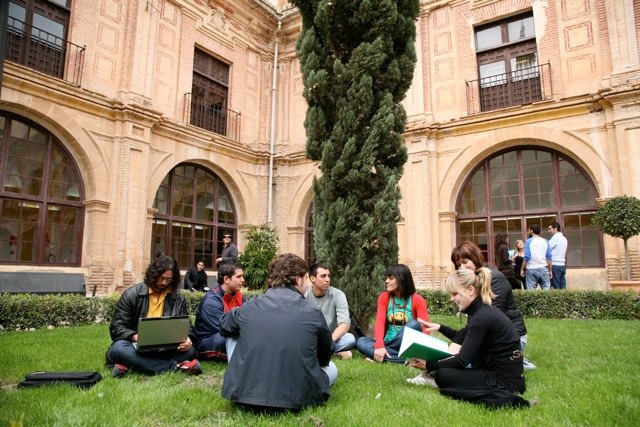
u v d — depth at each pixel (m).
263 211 13.99
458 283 3.18
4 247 8.65
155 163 11.12
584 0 10.35
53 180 9.47
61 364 3.99
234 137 13.54
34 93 8.90
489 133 11.02
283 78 14.83
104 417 2.55
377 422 2.50
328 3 5.66
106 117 10.14
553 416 2.58
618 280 8.97
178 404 2.83
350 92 5.55
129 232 10.16
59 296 6.93
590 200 9.99
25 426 2.37
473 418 2.55
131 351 3.64
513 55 11.27
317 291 4.53
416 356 3.26
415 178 11.65
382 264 5.31
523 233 10.70
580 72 10.20
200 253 12.52
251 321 2.77
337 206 5.41
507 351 2.99
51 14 9.58
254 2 14.01
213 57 13.30
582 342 5.00
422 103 11.86
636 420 2.49
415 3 6.16
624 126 9.22
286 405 2.56
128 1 10.93
